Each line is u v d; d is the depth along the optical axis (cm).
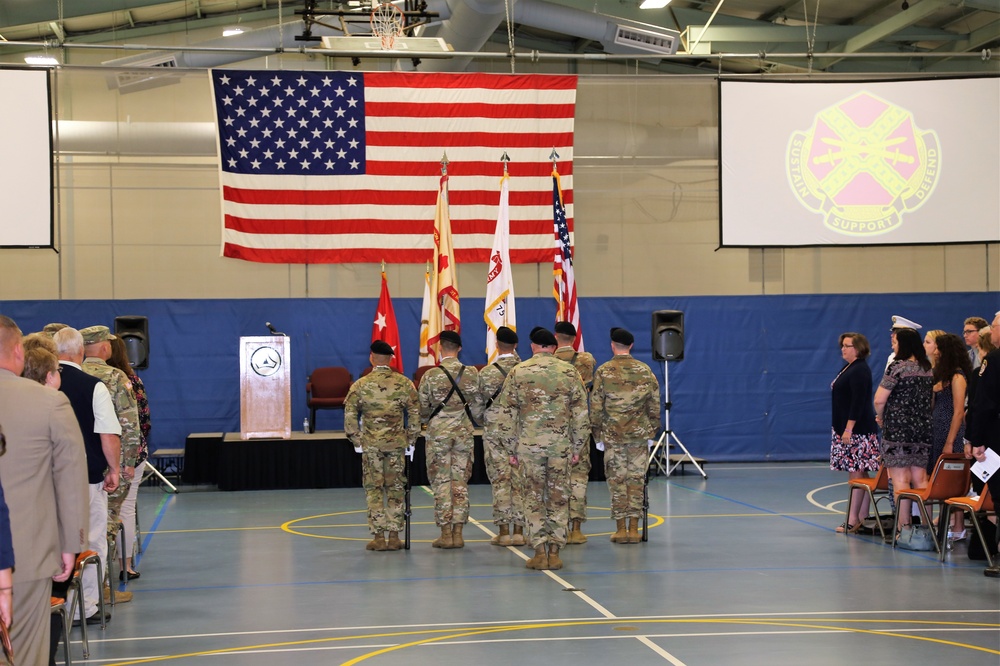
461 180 1672
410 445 970
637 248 1897
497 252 1392
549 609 713
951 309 1869
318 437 1533
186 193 1809
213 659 595
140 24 1989
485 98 1680
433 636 641
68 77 1802
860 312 1855
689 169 1916
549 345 867
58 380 551
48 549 429
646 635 635
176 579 853
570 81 1695
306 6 1547
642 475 995
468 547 989
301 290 1822
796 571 846
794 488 1449
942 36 1934
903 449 944
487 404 980
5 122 1468
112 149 1783
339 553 966
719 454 1828
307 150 1625
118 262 1788
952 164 1602
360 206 1652
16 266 1761
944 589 771
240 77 1608
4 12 1814
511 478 971
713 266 1911
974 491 923
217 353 1755
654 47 1670
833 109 1596
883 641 618
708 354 1833
